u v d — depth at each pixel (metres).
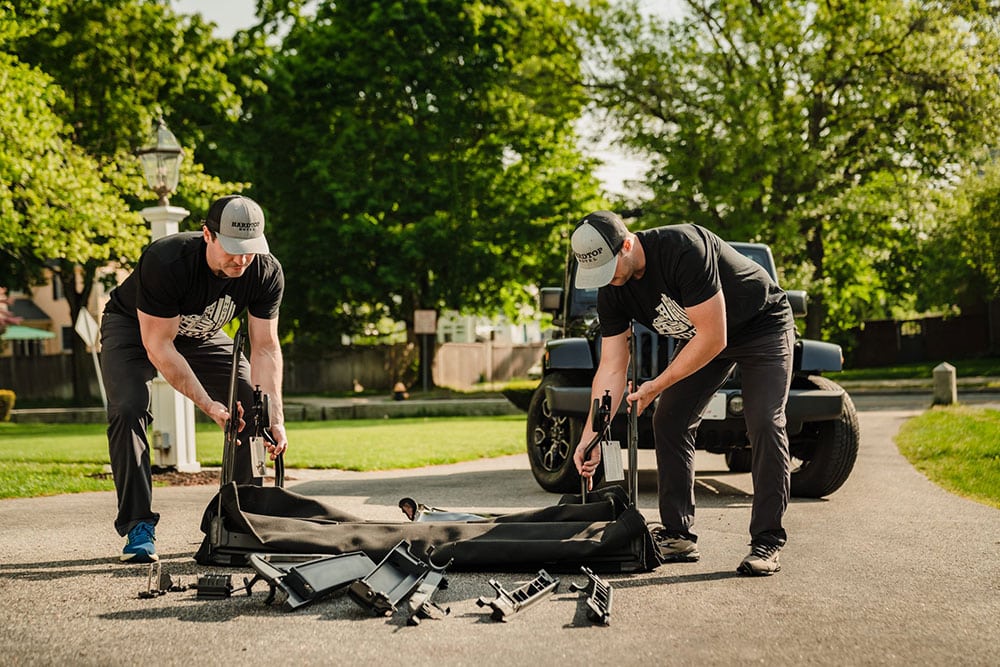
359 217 25.39
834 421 6.56
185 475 8.52
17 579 3.96
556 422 7.18
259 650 2.97
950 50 23.98
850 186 24.75
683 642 3.07
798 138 23.66
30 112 18.42
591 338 7.16
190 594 3.69
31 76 18.61
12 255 24.88
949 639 3.11
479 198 26.95
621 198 25.80
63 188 18.33
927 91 24.14
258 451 4.29
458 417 21.58
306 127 26.27
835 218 24.38
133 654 2.94
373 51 26.23
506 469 9.40
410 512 4.91
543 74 26.86
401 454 10.80
